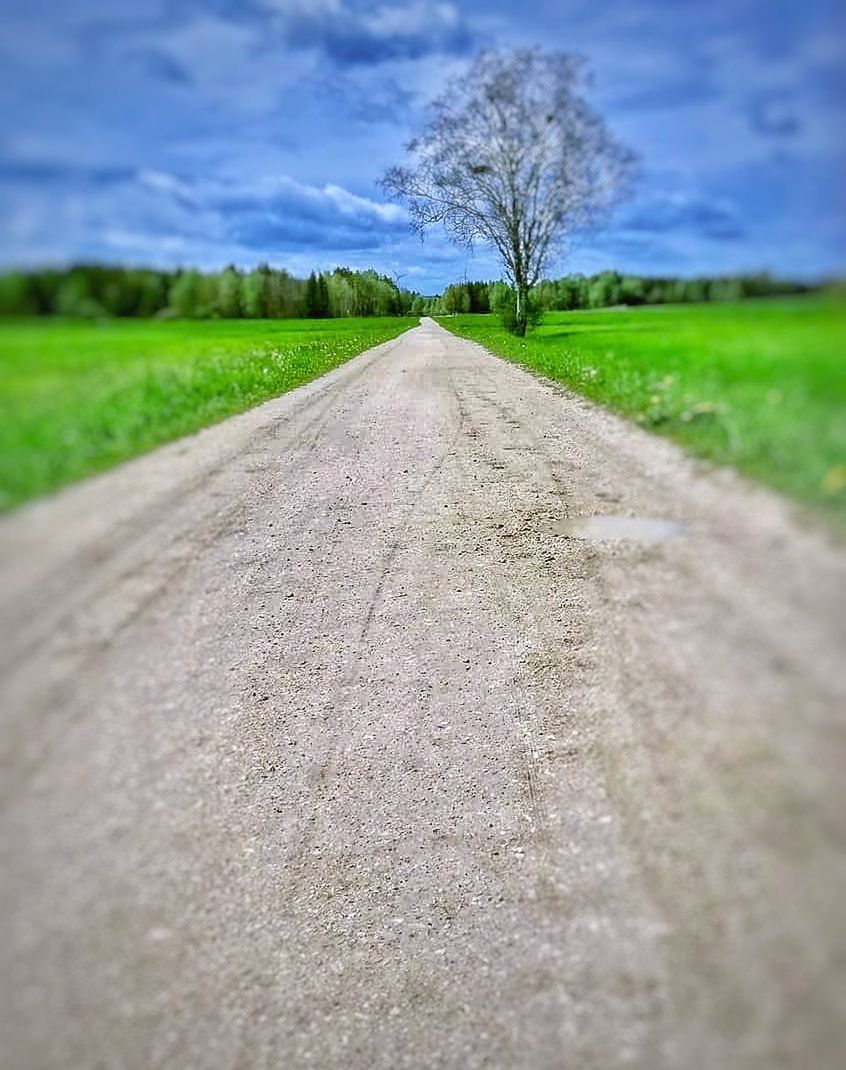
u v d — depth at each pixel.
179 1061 1.66
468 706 2.97
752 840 1.22
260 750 2.79
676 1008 1.42
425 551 3.21
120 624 1.80
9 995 1.25
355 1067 2.24
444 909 2.62
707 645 1.39
